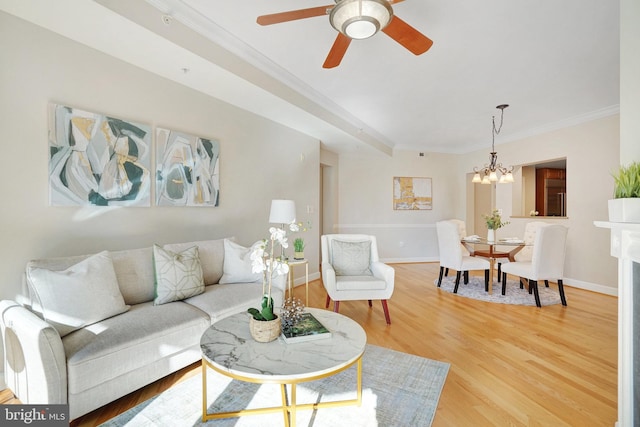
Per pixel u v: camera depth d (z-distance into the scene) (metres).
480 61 3.01
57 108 2.20
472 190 7.03
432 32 2.50
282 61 3.07
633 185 1.44
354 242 3.59
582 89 3.68
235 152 3.67
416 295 4.25
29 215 2.11
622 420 1.52
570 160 4.79
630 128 1.58
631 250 1.42
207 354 1.58
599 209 4.41
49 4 1.86
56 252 2.24
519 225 5.68
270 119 4.15
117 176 2.55
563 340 2.78
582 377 2.18
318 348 1.66
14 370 1.78
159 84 2.86
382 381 2.11
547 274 3.77
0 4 1.86
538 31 2.49
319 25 2.46
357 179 6.71
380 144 6.16
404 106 4.33
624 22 1.61
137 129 2.68
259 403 1.86
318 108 4.08
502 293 4.28
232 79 2.91
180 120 3.05
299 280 4.77
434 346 2.66
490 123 5.11
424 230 7.08
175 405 1.84
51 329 1.54
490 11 2.24
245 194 3.81
